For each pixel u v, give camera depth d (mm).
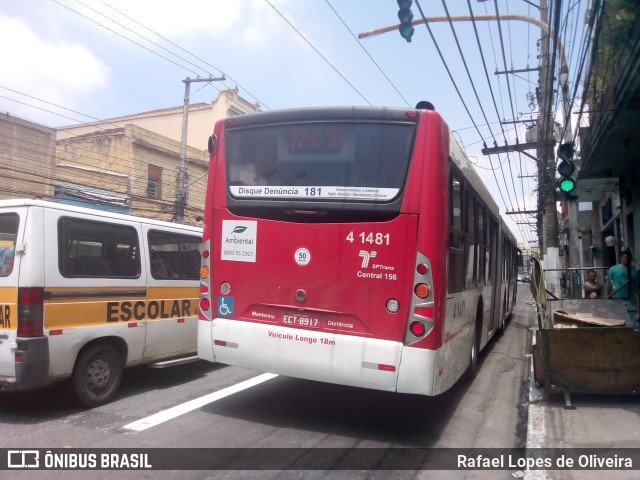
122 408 6047
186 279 7461
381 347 5156
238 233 5902
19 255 5418
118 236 6465
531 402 6844
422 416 6199
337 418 5953
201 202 28781
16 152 17562
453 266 5836
